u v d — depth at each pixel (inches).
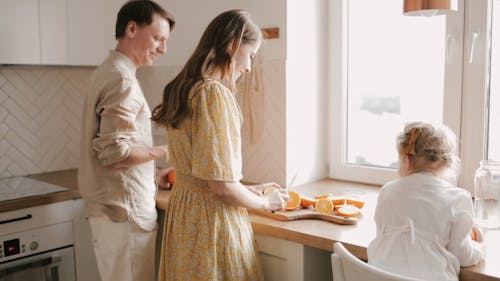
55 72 101.2
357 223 62.2
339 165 91.4
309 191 81.4
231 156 54.3
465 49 72.6
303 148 87.0
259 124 85.9
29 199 77.1
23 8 83.7
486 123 72.3
